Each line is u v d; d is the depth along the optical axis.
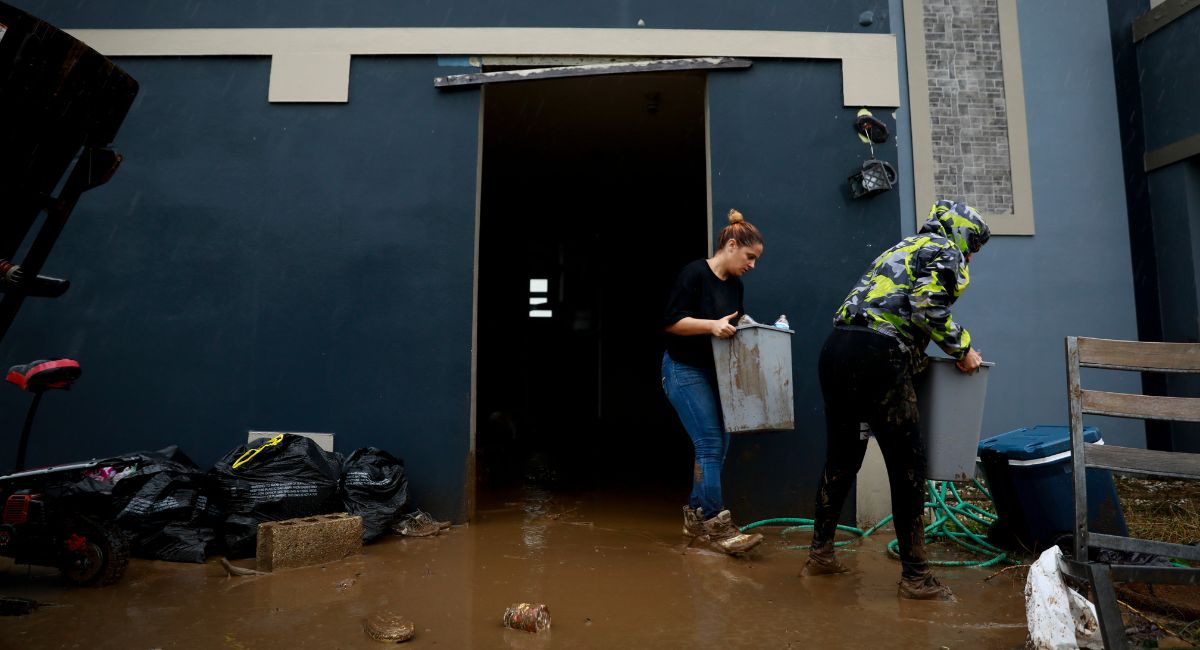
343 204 4.36
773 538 3.86
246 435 4.21
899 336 2.79
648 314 10.12
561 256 10.30
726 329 3.34
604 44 4.42
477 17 4.46
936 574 3.17
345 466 3.85
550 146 7.45
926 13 6.20
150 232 4.32
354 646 2.26
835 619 2.56
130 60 4.41
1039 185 6.15
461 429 4.20
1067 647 2.11
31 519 2.90
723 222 4.32
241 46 4.41
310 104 4.41
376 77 4.43
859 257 4.31
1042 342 6.00
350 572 3.15
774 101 4.41
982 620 2.55
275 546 3.14
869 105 4.39
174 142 4.37
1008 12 6.21
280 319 4.28
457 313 4.28
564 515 4.53
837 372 2.86
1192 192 5.84
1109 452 2.17
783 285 4.28
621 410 9.99
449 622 2.50
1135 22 6.27
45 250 2.78
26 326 4.23
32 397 4.21
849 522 4.11
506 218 10.18
